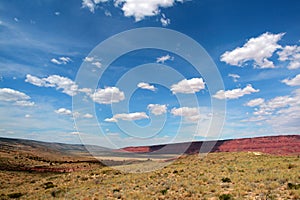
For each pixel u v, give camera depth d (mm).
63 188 38625
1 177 58781
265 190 23078
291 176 27344
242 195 22359
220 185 27234
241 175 31766
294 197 20156
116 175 44469
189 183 29531
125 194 27625
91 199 27594
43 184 45906
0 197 36594
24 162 89312
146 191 27938
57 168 76438
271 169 34281
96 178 45688
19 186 47969
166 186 29219
